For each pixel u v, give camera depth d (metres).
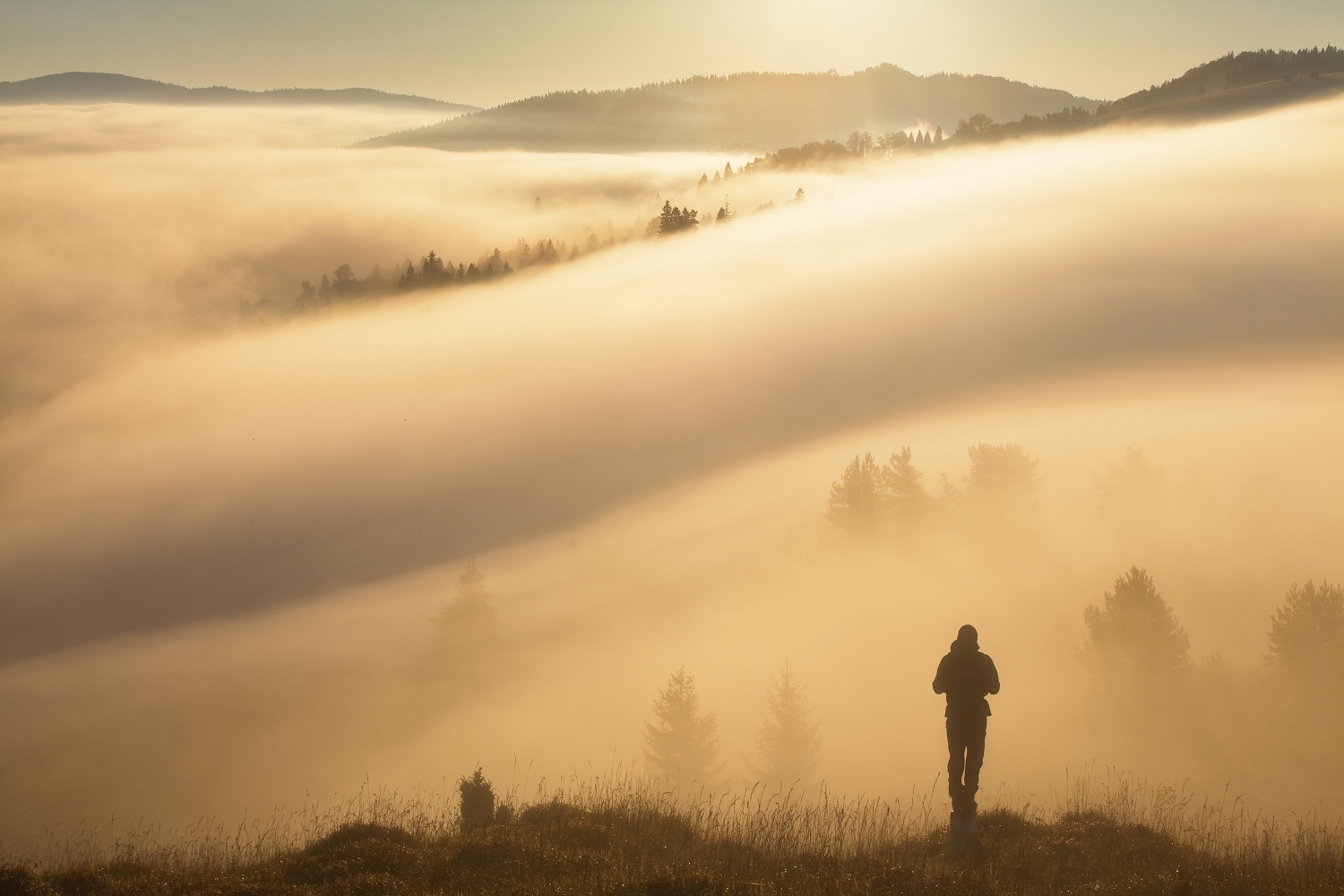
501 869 7.72
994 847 8.40
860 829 8.73
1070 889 7.18
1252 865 7.59
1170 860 7.88
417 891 7.23
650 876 6.89
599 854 8.04
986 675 8.48
